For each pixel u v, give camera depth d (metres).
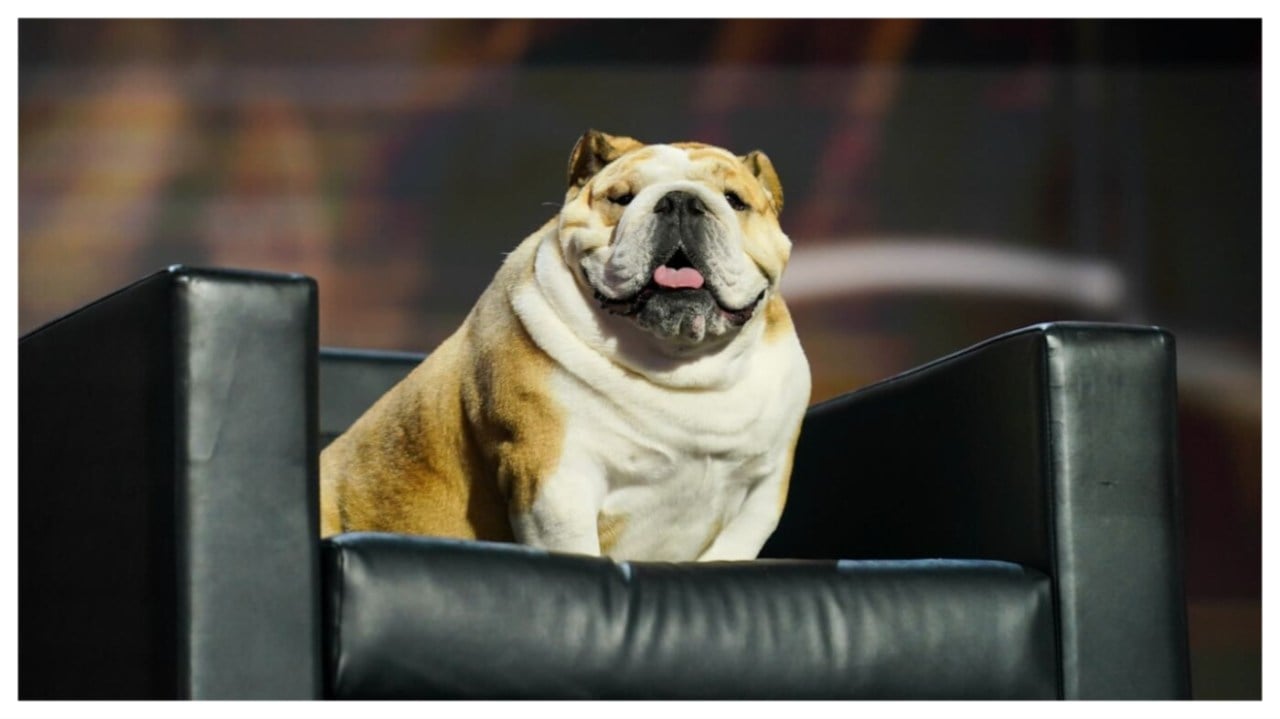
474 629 2.18
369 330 7.23
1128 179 7.51
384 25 7.38
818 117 7.48
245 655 2.09
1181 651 2.55
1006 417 2.67
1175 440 2.62
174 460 2.11
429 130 7.35
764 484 2.86
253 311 2.17
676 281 2.55
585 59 7.43
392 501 2.92
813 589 2.42
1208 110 7.53
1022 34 7.55
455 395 2.83
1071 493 2.55
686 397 2.67
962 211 7.48
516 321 2.71
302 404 2.19
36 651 2.46
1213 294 7.48
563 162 7.38
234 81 7.32
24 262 7.14
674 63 7.46
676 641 2.30
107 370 2.30
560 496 2.62
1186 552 7.29
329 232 7.27
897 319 7.40
